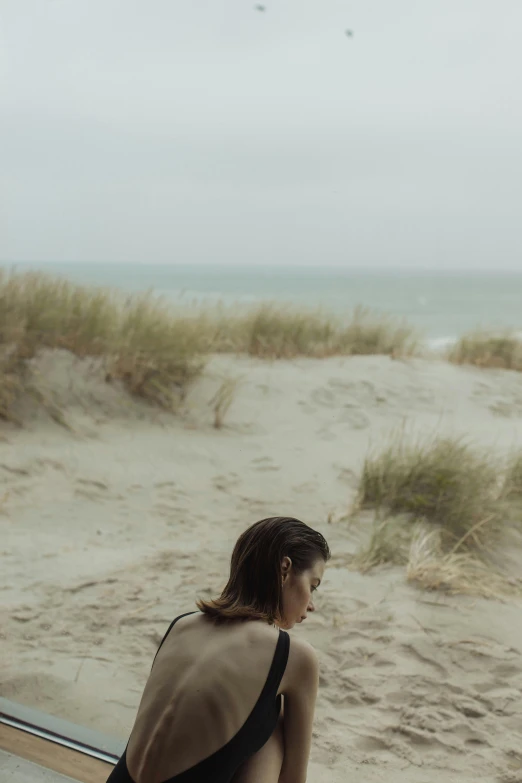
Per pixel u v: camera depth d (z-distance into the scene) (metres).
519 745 2.37
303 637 3.06
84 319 6.20
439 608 3.22
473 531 3.89
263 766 1.46
